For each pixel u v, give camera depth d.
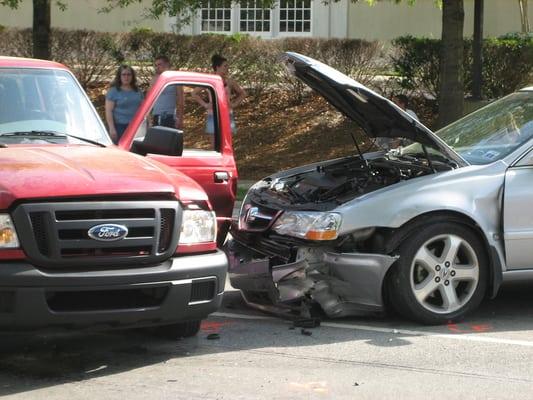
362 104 7.87
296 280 7.21
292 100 20.98
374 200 7.21
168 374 6.04
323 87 8.04
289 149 18.77
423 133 7.52
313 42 20.70
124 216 5.78
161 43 21.47
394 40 20.30
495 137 8.05
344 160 8.70
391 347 6.75
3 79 7.16
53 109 7.20
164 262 5.92
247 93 21.28
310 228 7.20
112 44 21.81
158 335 6.97
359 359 6.45
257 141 19.28
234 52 21.25
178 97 8.69
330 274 7.27
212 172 8.54
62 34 21.67
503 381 5.99
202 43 21.42
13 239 5.53
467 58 19.11
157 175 6.17
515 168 7.54
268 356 6.50
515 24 26.48
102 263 5.68
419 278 7.30
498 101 8.93
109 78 22.09
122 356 6.45
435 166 7.71
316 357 6.48
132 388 5.73
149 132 7.33
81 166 6.08
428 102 19.83
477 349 6.73
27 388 5.70
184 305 5.95
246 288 7.56
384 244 7.21
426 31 26.61
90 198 5.69
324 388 5.79
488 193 7.38
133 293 5.84
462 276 7.39
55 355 6.47
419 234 7.19
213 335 7.00
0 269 5.46
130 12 27.78
